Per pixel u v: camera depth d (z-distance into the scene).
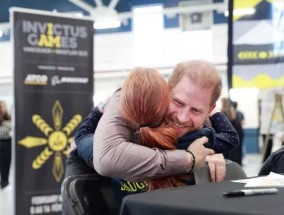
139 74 1.11
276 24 3.11
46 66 3.57
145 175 1.08
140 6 11.34
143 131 1.10
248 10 3.15
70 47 3.67
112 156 1.07
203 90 1.12
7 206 4.93
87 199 1.28
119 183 1.32
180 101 1.12
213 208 0.79
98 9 10.19
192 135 1.18
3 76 12.59
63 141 3.63
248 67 3.15
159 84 1.10
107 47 12.18
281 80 3.10
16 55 3.46
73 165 1.40
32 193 3.51
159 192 0.96
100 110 1.35
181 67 1.16
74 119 3.67
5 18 11.53
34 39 3.52
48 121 3.58
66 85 3.65
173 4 11.17
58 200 3.60
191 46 11.50
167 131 1.11
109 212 1.31
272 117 4.67
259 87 3.14
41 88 3.55
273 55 3.12
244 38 3.15
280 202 0.82
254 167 8.72
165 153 1.09
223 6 10.73
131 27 11.96
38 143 3.54
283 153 1.49
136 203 0.89
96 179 1.32
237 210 0.76
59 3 10.91
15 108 3.46
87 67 3.74
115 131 1.09
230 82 3.18
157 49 11.79
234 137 1.37
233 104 5.88
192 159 1.11
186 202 0.85
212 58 11.31
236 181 1.11
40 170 3.54
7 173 6.51
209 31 11.36
